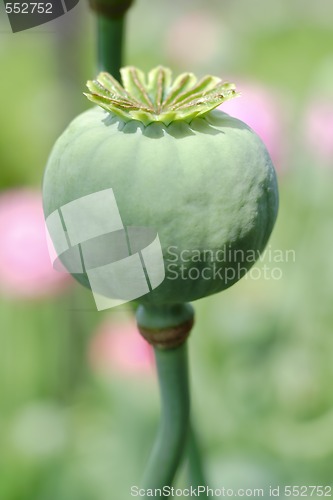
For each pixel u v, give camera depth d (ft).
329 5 4.29
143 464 1.94
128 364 1.97
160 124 0.92
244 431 1.92
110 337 1.99
